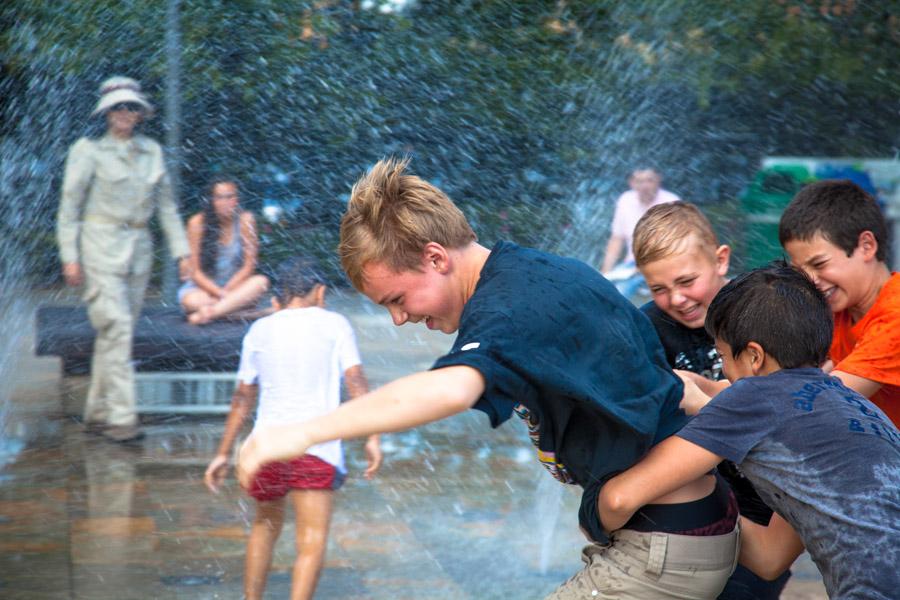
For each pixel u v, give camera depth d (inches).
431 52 427.5
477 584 150.2
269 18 392.8
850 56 424.5
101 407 229.5
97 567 154.8
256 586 143.6
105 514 177.8
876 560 86.0
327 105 408.8
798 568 156.0
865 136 434.0
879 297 115.0
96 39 361.7
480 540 167.5
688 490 96.3
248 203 369.4
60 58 359.6
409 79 424.5
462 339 82.8
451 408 77.1
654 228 114.8
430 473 202.7
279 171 386.6
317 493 140.1
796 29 424.2
